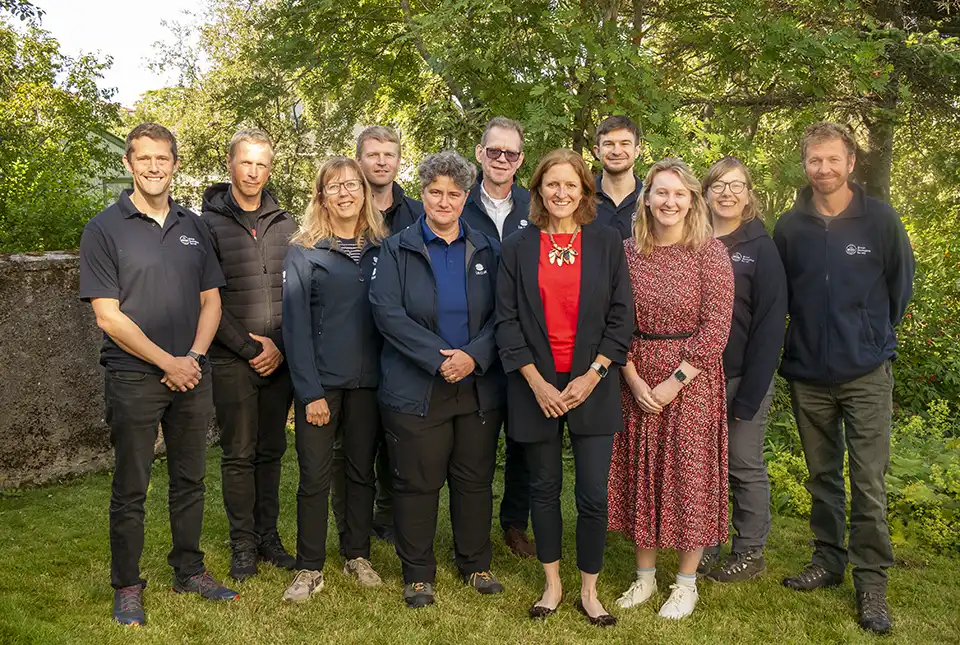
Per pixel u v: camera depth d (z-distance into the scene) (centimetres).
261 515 353
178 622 287
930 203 1034
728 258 310
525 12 661
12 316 446
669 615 306
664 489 306
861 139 1023
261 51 1038
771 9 757
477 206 382
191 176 2003
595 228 303
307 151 1702
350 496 336
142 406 284
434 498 318
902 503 416
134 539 290
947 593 339
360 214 330
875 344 312
